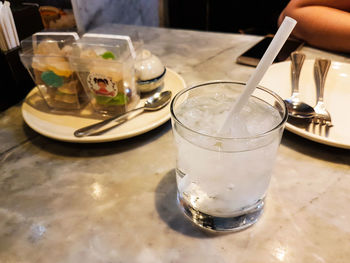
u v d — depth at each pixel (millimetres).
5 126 665
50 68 641
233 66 881
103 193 486
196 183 377
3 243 413
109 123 625
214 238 410
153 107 669
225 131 364
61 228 431
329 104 658
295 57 760
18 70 727
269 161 359
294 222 427
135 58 685
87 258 391
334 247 393
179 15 1891
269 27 2006
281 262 378
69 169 539
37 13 796
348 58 919
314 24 944
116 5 1304
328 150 552
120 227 430
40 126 628
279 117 376
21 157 571
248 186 365
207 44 1042
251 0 1932
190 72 857
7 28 680
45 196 484
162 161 550
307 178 499
